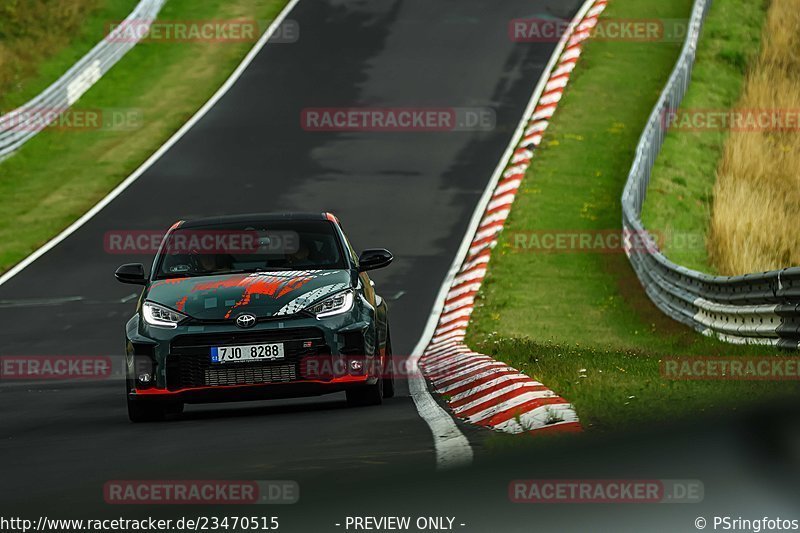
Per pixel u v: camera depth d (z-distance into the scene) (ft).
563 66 420.77
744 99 410.72
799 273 141.59
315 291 121.70
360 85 413.18
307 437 98.53
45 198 339.16
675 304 217.15
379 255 133.39
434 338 210.38
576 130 368.89
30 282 268.82
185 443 99.96
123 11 504.84
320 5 490.08
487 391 121.49
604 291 250.57
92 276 270.87
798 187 351.87
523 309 235.20
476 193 321.93
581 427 90.89
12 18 481.46
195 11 488.44
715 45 451.53
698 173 350.23
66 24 486.79
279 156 356.18
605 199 319.88
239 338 118.01
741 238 293.23
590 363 139.03
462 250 279.28
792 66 443.32
